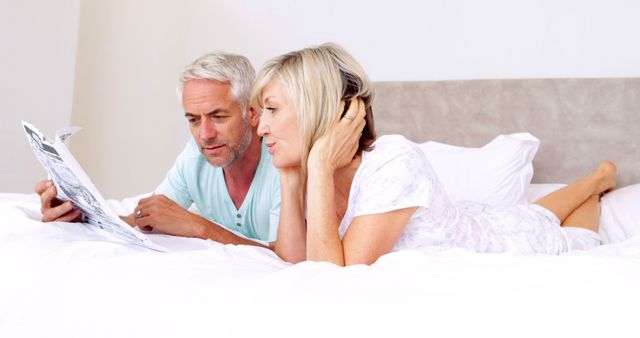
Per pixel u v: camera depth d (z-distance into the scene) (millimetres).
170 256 1225
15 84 3133
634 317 831
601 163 2545
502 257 1188
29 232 1453
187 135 3742
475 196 2496
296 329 916
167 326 997
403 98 3078
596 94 2811
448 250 1290
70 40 3279
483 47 3084
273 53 3500
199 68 1748
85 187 1361
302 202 1621
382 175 1415
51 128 3256
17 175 3170
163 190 2041
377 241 1399
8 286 1206
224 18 3600
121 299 1068
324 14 3377
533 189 2666
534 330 840
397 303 922
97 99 3553
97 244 1321
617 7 2885
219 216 2012
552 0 2979
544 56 2992
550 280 997
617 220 2369
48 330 1094
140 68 3684
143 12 3670
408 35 3203
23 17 3135
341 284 1033
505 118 2926
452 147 2682
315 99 1436
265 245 1715
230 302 996
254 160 1886
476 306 892
